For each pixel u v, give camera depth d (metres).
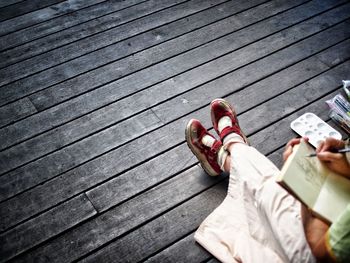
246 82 2.31
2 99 2.25
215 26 2.66
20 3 2.83
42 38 2.60
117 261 1.63
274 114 2.15
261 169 1.42
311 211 1.10
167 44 2.55
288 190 1.10
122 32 2.63
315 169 1.19
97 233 1.71
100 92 2.28
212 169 1.82
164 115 2.16
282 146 2.01
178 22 2.70
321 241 1.05
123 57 2.47
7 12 2.77
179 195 1.83
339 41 2.55
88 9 2.79
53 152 2.00
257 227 1.47
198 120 2.07
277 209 1.27
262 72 2.37
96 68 2.41
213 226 1.64
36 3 2.84
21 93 2.28
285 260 1.34
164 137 2.05
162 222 1.74
